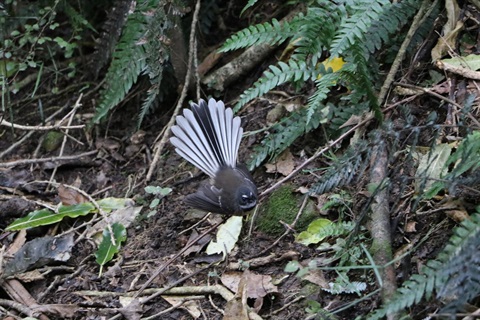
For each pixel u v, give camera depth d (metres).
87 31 8.98
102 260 6.75
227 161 5.86
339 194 6.40
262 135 7.36
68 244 6.93
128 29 7.64
